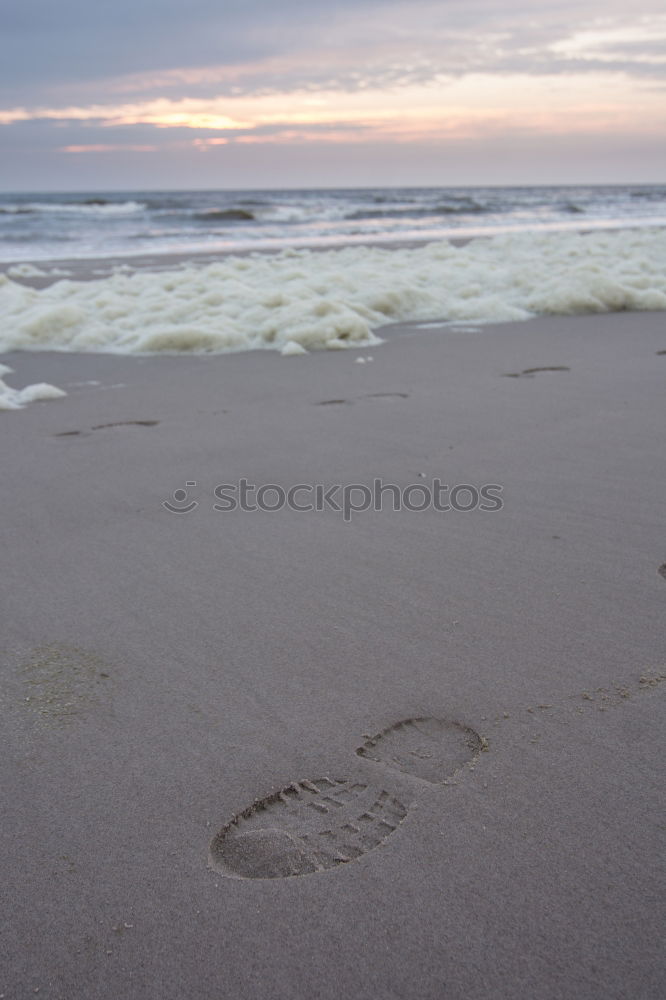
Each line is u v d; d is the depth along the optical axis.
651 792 1.46
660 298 7.27
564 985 1.11
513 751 1.58
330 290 7.53
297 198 50.16
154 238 19.06
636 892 1.25
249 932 1.20
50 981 1.14
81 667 1.91
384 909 1.23
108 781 1.53
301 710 1.72
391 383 4.75
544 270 8.73
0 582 2.34
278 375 5.08
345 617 2.11
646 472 3.13
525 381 4.69
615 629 2.01
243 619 2.11
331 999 1.10
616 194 68.31
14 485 3.17
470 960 1.15
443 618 2.08
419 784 1.50
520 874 1.29
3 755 1.61
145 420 4.12
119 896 1.27
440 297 7.53
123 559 2.48
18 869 1.33
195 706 1.75
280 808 1.45
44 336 6.42
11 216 27.89
